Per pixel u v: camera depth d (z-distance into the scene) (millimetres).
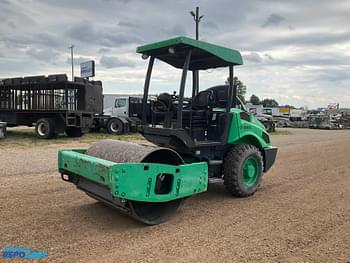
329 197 5672
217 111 5473
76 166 4359
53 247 3463
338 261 3252
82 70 24750
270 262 3207
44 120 14062
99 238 3732
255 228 4121
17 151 10188
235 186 5398
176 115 5219
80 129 15234
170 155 4375
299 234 3938
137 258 3236
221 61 5414
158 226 4168
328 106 74875
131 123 17031
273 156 6344
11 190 5617
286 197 5652
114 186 3619
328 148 13375
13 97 15445
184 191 4328
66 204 4934
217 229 4078
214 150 5426
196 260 3215
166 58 5473
